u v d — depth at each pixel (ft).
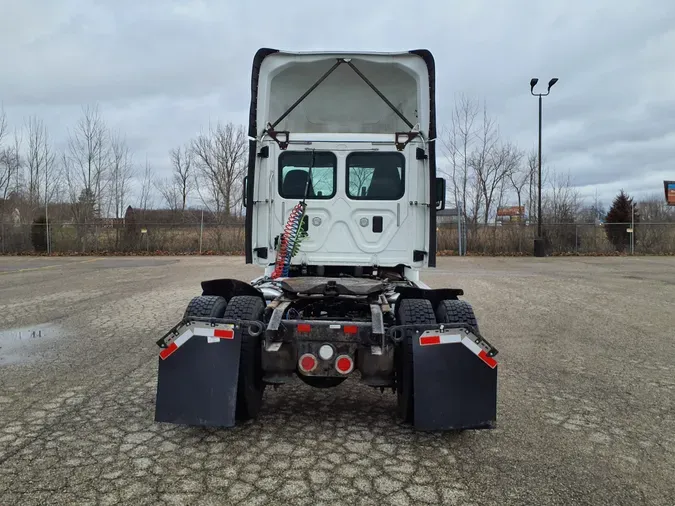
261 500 9.68
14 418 13.79
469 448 12.24
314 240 17.43
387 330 12.18
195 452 11.81
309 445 12.30
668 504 9.80
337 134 17.31
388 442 12.55
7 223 84.48
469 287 43.16
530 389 16.80
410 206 17.31
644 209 110.22
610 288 42.73
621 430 13.46
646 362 20.12
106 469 10.89
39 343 22.50
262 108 17.35
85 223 85.30
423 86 17.17
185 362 12.10
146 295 37.22
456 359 12.01
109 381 17.13
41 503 9.47
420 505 9.59
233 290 14.35
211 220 93.81
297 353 12.51
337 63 17.30
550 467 11.28
